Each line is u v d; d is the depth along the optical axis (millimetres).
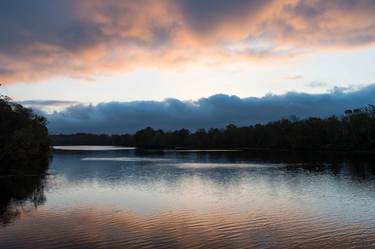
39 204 44781
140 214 38062
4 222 35312
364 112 175625
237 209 40344
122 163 116000
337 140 172625
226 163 110812
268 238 29188
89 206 42781
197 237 29562
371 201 44656
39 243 28500
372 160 112750
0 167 89375
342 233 30500
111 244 27969
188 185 61188
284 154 159000
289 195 49688
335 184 60031
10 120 97750
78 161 127500
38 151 104875
